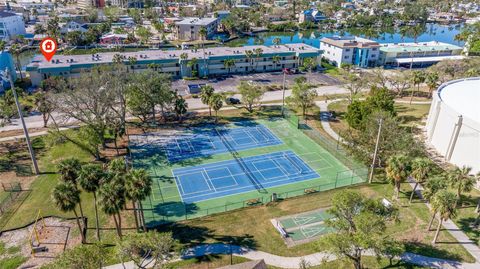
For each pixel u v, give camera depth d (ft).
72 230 153.69
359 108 238.27
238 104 317.83
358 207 128.57
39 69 343.26
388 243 120.26
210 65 404.16
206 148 234.99
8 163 211.00
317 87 370.94
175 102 271.28
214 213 166.09
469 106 223.30
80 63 360.48
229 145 239.71
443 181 152.05
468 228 153.99
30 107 294.46
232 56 407.23
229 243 145.38
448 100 234.58
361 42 460.96
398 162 164.76
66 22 643.45
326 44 484.74
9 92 294.05
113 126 222.89
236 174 202.80
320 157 223.71
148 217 162.20
